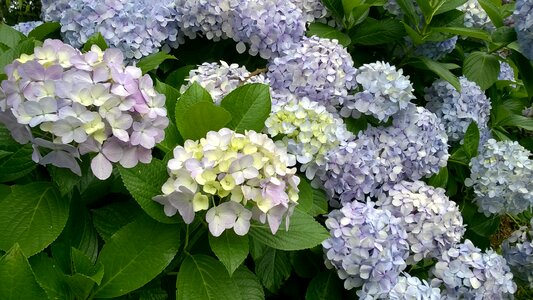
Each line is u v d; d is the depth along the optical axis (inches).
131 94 18.4
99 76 18.1
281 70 29.7
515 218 41.1
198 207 18.1
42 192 19.6
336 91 29.3
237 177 18.1
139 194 19.1
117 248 19.2
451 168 38.4
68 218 20.6
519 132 50.4
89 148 17.9
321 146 26.6
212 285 19.9
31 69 17.5
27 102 16.8
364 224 24.7
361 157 27.7
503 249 36.0
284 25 31.1
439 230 27.5
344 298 27.3
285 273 26.4
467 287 27.2
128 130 18.7
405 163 30.2
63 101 17.4
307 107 26.6
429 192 28.8
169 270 21.9
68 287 18.8
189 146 19.9
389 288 24.4
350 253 24.3
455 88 34.4
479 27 40.6
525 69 36.3
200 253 22.1
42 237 18.5
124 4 29.6
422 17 36.6
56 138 17.6
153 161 19.8
